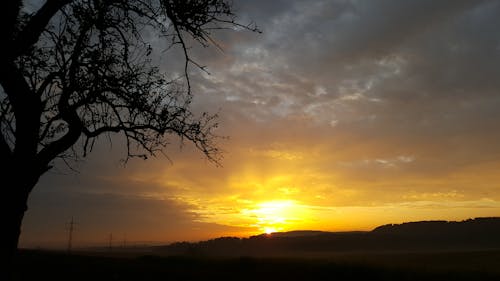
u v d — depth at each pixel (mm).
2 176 6863
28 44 7133
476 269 54062
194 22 8344
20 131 7078
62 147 7531
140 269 40656
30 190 7164
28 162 7066
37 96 7348
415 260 85625
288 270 48500
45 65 7812
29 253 61031
